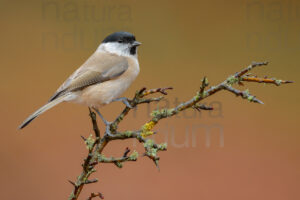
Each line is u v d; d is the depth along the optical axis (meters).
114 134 3.91
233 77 3.61
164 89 4.01
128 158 3.77
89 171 3.77
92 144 3.82
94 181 3.75
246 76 3.61
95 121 3.88
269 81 3.54
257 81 3.57
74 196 3.77
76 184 3.74
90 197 3.70
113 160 3.79
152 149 3.68
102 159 3.80
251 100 3.48
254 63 3.59
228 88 3.59
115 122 4.07
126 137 3.86
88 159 3.74
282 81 3.48
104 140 3.92
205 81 3.71
